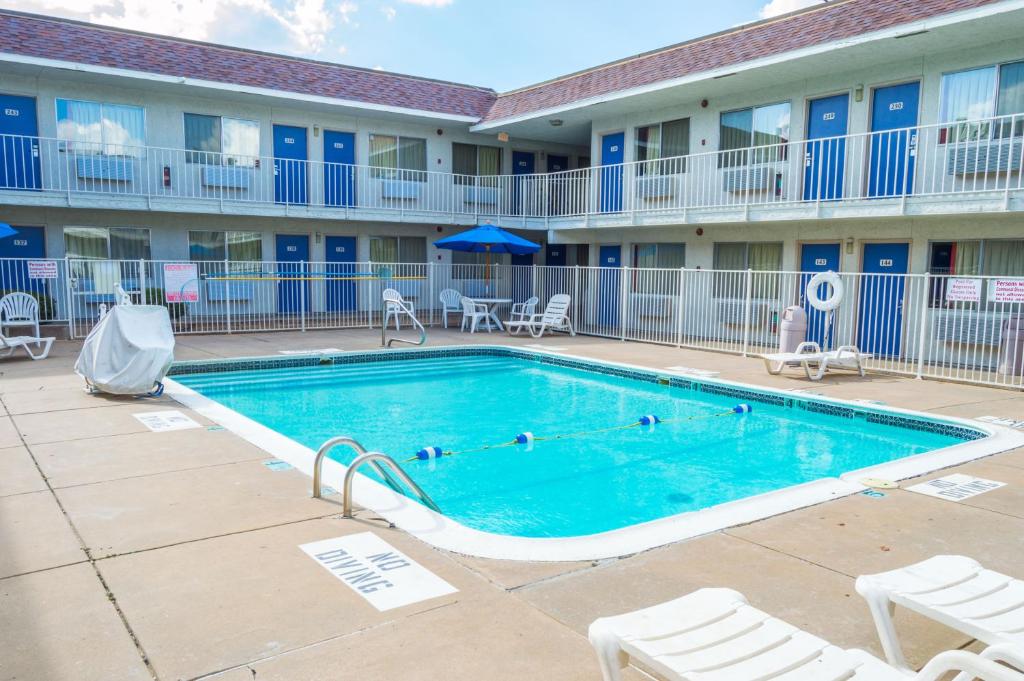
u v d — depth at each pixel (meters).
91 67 15.17
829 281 11.59
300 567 3.83
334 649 3.01
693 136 16.55
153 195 16.62
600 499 6.21
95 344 8.57
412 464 7.19
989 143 11.66
